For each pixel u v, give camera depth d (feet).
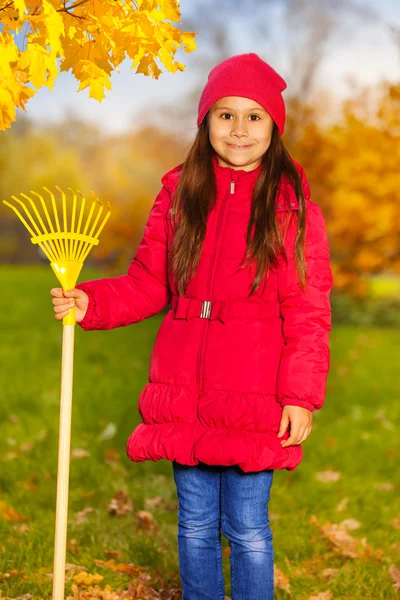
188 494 8.55
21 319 46.19
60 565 7.88
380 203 41.32
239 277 8.20
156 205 9.03
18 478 15.26
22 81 7.15
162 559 11.36
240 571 8.39
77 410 21.66
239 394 8.03
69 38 7.70
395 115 41.55
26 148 96.73
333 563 11.71
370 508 14.26
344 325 56.18
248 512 8.31
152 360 8.47
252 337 8.11
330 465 17.22
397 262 45.19
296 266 8.13
